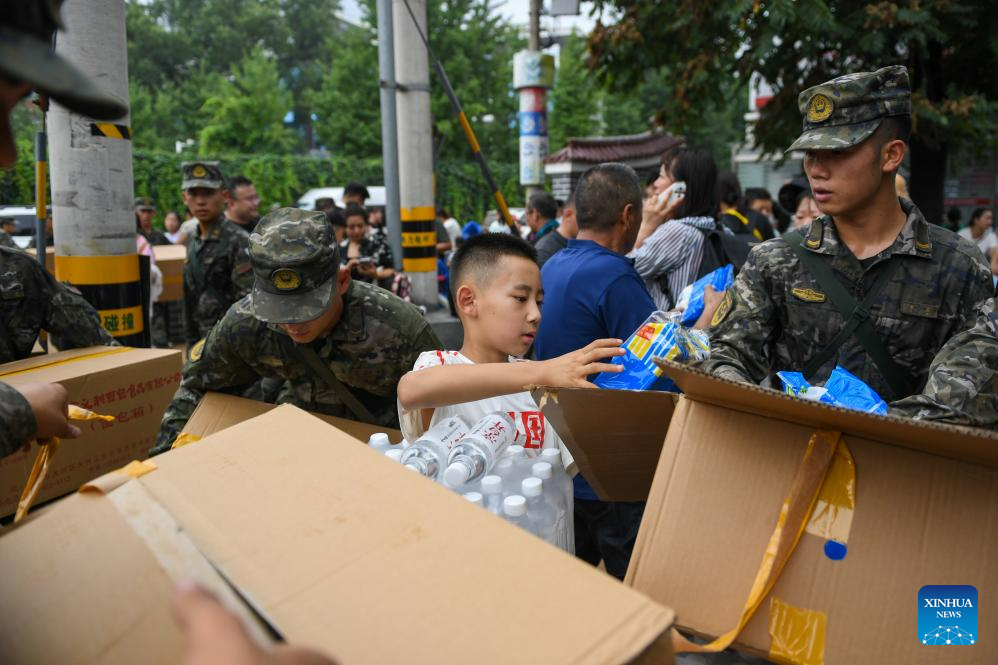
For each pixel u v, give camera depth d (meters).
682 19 7.37
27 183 12.75
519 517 1.19
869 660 0.88
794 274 1.56
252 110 25.81
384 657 0.65
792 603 0.92
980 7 6.64
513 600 0.71
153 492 0.87
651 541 1.00
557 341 2.22
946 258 1.45
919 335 1.47
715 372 1.47
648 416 1.18
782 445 0.96
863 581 0.90
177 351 2.09
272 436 1.00
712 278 2.12
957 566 0.87
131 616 0.69
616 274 2.16
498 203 6.30
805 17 6.36
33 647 0.69
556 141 27.66
